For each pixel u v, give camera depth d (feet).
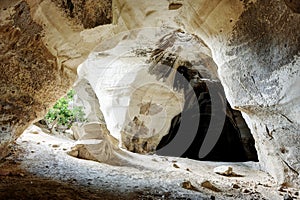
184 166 17.72
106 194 9.64
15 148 13.92
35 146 15.28
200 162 20.21
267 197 11.70
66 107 21.31
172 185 12.05
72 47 12.60
